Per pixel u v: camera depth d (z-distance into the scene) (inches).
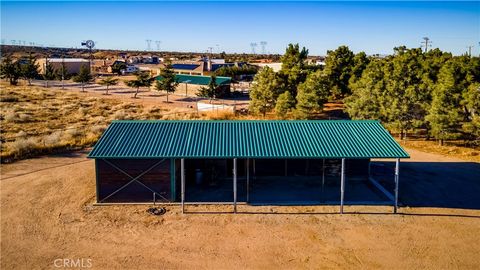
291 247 616.7
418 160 1105.4
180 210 745.0
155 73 3897.6
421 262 578.2
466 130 1196.5
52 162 1058.1
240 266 565.3
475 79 1558.8
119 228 673.6
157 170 768.9
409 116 1306.6
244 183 895.7
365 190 858.8
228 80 2564.0
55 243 622.5
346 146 768.9
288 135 821.2
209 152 742.5
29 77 3139.8
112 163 764.6
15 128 1472.7
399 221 707.4
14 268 552.1
